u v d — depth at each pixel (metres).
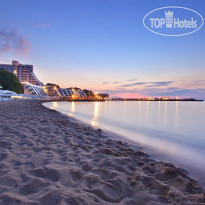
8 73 69.56
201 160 4.81
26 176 2.56
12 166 2.93
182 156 5.17
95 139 6.33
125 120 15.68
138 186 2.68
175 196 2.44
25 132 5.86
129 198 2.33
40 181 2.42
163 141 7.31
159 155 5.21
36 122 8.65
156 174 3.39
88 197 2.16
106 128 10.63
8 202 1.87
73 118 15.58
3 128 6.12
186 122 14.52
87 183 2.62
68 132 6.99
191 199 2.48
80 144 5.21
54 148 4.38
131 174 3.20
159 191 2.62
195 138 8.02
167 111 29.77
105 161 3.70
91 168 3.27
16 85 72.25
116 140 6.98
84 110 30.78
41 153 3.82
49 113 17.14
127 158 4.07
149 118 17.70
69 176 2.75
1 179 2.37
